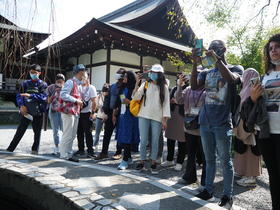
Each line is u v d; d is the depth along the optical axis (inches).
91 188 92.8
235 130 107.7
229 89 81.9
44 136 249.9
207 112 84.7
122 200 82.2
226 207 81.7
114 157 154.9
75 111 138.6
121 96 134.0
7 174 96.4
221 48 82.3
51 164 125.6
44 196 81.0
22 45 98.3
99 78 470.6
